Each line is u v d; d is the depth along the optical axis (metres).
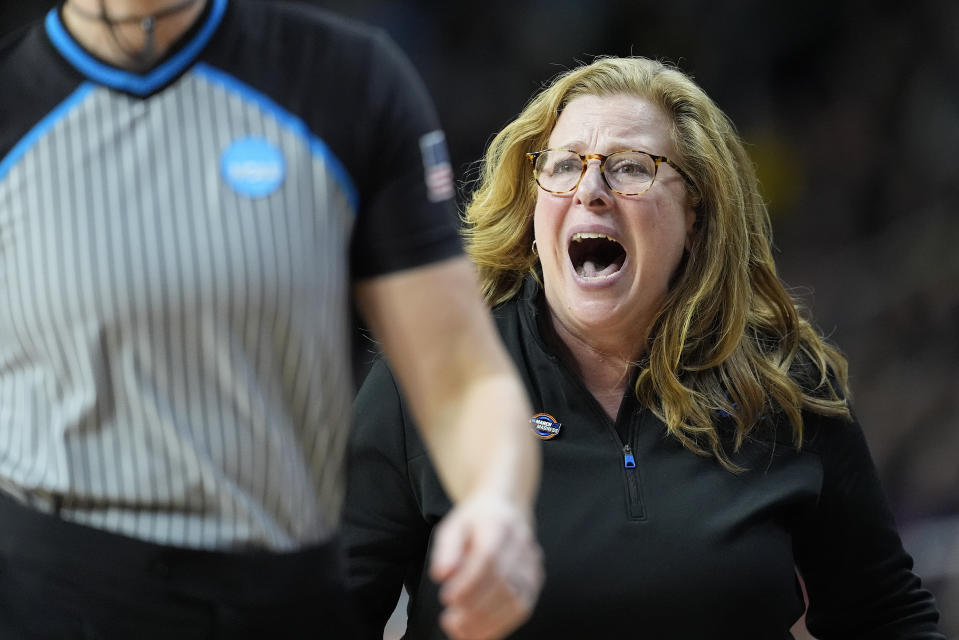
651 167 9.04
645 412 8.91
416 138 5.99
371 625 9.12
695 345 9.09
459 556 5.13
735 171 9.38
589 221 8.97
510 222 9.60
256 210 5.55
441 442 6.05
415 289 5.99
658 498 8.62
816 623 9.84
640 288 9.02
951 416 36.81
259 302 5.54
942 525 23.20
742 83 48.72
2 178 5.57
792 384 9.04
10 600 5.84
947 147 45.47
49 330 5.55
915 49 47.25
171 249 5.47
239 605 5.79
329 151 5.76
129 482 5.68
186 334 5.52
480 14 49.31
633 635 8.37
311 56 5.84
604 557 8.43
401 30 48.56
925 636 9.46
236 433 5.67
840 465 9.28
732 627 8.40
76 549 5.72
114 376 5.57
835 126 47.53
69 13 5.71
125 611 5.72
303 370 5.77
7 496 5.92
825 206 46.38
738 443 8.82
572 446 8.77
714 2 48.72
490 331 6.18
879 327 41.59
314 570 6.05
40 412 5.75
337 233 5.80
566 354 9.25
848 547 9.42
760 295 9.62
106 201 5.50
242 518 5.77
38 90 5.62
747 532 8.57
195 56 5.66
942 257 42.41
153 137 5.56
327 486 6.19
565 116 9.30
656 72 9.36
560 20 49.28
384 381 9.10
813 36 48.50
